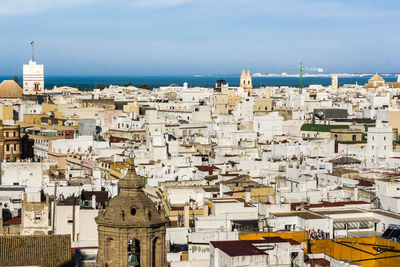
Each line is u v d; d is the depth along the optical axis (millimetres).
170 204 147625
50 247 111125
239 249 93312
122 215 77625
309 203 140125
